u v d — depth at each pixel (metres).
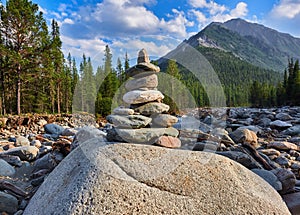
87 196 2.12
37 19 15.96
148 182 2.30
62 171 2.78
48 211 2.22
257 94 31.92
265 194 2.62
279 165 4.95
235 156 4.20
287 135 8.59
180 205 2.19
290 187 3.51
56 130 9.40
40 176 3.93
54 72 17.58
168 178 2.36
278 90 33.09
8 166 4.34
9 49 14.71
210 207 2.24
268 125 10.73
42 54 16.06
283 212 2.46
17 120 11.22
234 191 2.43
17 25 14.98
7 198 3.09
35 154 5.07
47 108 20.78
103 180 2.23
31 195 3.35
